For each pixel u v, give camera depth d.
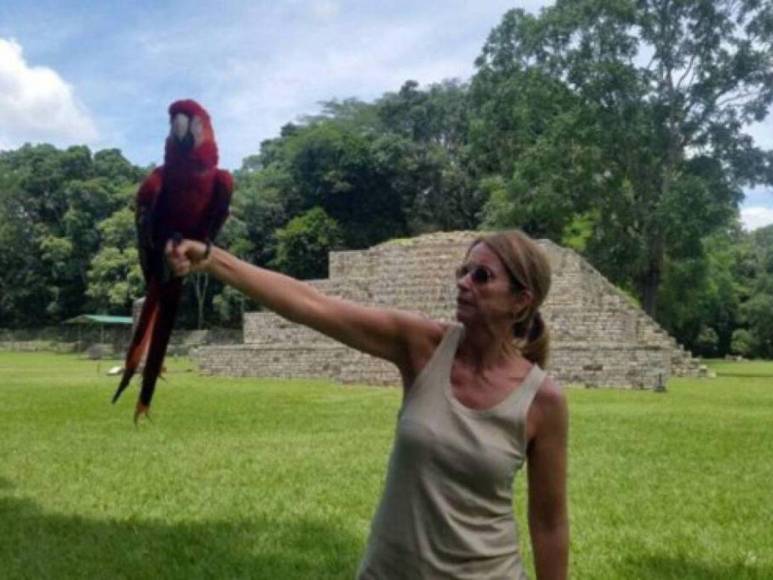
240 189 75.88
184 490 9.70
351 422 17.16
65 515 8.45
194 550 7.08
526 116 44.00
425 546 3.13
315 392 26.31
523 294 3.23
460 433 3.14
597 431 15.57
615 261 44.19
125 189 80.31
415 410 3.21
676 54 41.22
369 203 75.88
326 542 7.34
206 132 3.05
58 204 82.06
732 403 22.16
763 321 69.62
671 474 10.95
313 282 38.88
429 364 3.27
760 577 6.49
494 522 3.18
